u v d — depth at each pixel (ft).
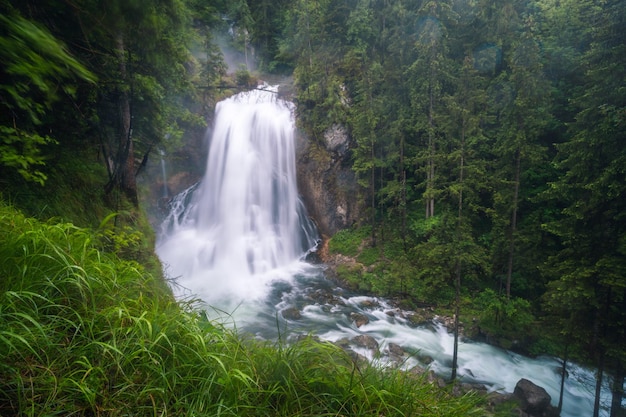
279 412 7.26
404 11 81.71
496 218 56.29
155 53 24.29
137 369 6.99
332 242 78.13
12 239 8.36
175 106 37.93
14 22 8.70
